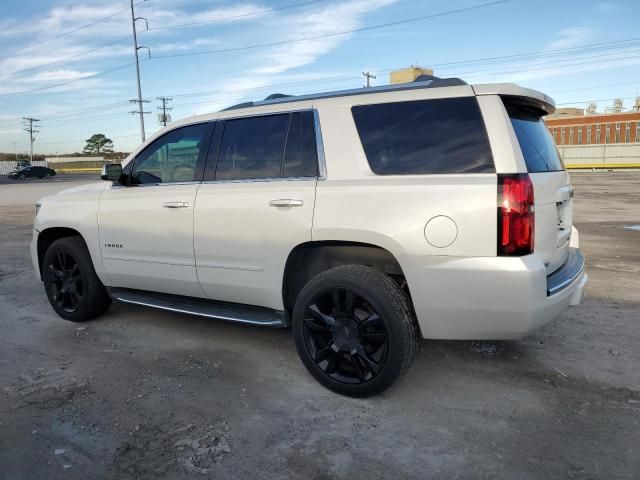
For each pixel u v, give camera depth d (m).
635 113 54.09
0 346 4.30
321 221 3.31
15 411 3.19
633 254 7.75
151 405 3.24
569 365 3.73
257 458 2.68
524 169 2.92
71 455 2.71
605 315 4.80
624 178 31.58
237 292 3.82
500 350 4.02
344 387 3.29
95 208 4.54
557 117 60.19
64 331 4.66
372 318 3.15
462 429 2.92
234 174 3.85
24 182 46.22
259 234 3.60
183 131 4.20
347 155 3.37
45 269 4.99
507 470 2.55
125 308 5.34
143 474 2.55
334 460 2.65
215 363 3.88
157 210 4.11
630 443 2.75
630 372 3.61
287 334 4.49
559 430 2.90
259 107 3.86
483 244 2.87
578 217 12.50
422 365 3.77
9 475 2.55
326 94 3.65
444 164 3.06
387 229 3.08
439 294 3.00
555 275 3.26
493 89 3.06
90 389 3.48
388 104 3.32
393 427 2.96
